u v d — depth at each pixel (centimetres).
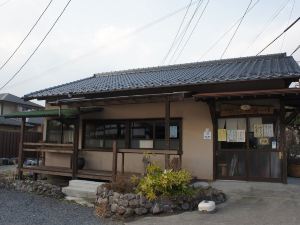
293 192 889
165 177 820
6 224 736
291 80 1007
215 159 1080
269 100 1017
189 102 1140
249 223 675
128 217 789
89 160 1305
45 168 1280
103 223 751
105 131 1302
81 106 1159
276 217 702
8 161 2048
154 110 1202
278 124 1011
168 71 1528
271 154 1016
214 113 1076
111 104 1102
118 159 1245
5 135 2162
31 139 2327
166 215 780
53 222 757
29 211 871
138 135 1233
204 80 1040
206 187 900
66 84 1600
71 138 1372
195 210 803
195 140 1116
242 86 1053
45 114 1247
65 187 1114
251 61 1399
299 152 1571
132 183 882
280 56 1384
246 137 1049
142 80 1318
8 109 3266
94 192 1027
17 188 1221
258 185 973
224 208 793
